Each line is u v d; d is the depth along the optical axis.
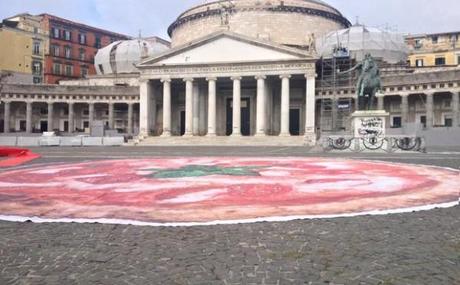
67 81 98.25
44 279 6.76
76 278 6.79
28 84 88.12
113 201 13.24
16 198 13.84
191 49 73.81
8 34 103.81
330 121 78.69
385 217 11.00
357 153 37.91
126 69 97.62
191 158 31.75
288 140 65.38
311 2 88.69
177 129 84.19
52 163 27.45
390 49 80.56
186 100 73.94
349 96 76.12
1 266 7.35
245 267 7.25
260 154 37.62
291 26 85.75
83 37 119.88
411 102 77.50
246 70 71.50
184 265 7.37
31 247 8.45
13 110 93.12
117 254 7.98
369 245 8.48
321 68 79.75
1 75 84.56
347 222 10.45
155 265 7.37
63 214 11.41
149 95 76.44
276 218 10.84
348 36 80.56
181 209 11.98
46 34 111.38
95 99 89.56
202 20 89.06
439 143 59.34
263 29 85.25
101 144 66.38
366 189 15.45
